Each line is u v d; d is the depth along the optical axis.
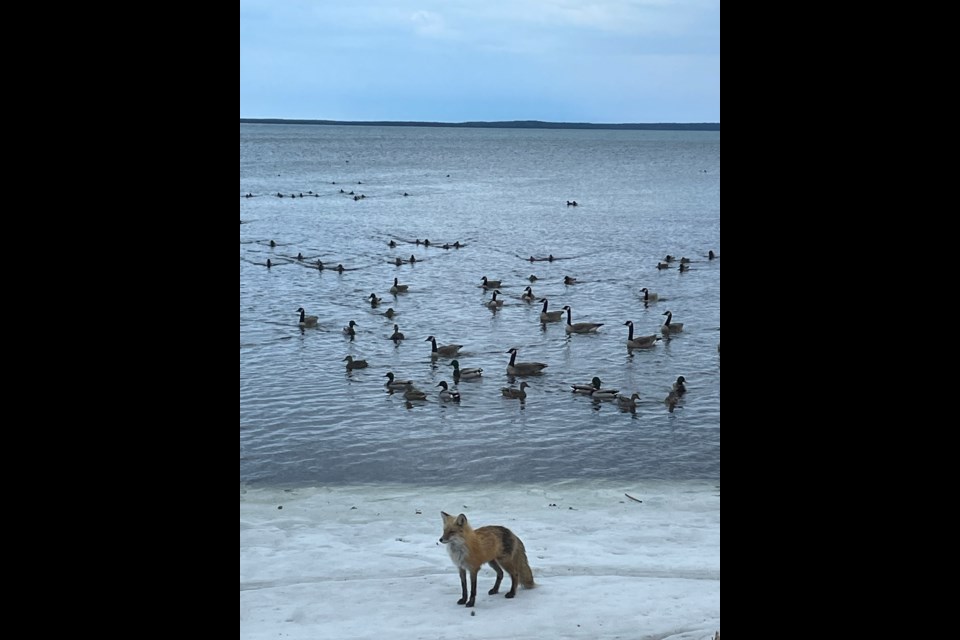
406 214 68.00
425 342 27.50
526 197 84.94
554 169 134.88
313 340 27.44
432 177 114.25
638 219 65.75
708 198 85.19
